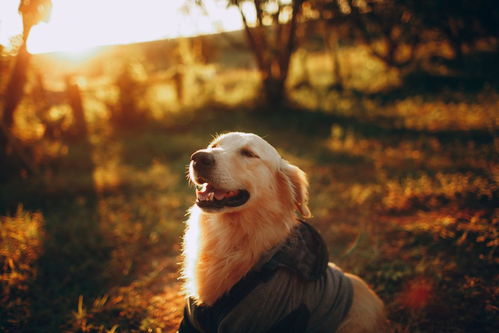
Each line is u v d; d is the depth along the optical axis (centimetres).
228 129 1048
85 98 1017
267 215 262
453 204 536
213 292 252
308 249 256
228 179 255
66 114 892
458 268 378
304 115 1170
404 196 569
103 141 891
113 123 1019
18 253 397
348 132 980
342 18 1441
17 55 659
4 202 545
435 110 1075
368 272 396
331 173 721
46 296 357
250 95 1364
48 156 733
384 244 450
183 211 566
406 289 361
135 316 338
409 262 410
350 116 1169
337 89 1551
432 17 1448
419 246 432
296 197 280
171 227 501
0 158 643
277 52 1243
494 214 484
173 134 998
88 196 598
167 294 378
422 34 1559
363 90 1502
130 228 489
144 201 587
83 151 788
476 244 418
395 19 1473
